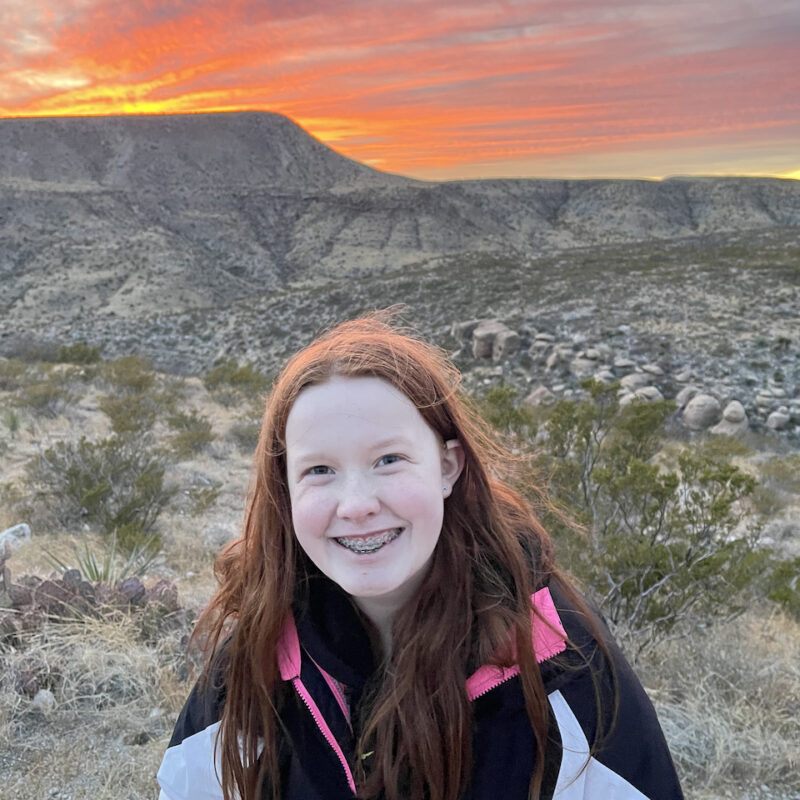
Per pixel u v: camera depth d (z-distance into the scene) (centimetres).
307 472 105
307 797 113
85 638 366
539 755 102
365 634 114
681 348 2364
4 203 11388
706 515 474
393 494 99
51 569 548
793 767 300
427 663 104
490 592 108
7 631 372
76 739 309
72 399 1510
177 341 4278
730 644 400
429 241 14000
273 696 117
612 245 6003
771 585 518
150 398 1589
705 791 288
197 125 19538
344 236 14025
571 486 569
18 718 318
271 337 3912
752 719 332
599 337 2553
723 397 1995
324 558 104
